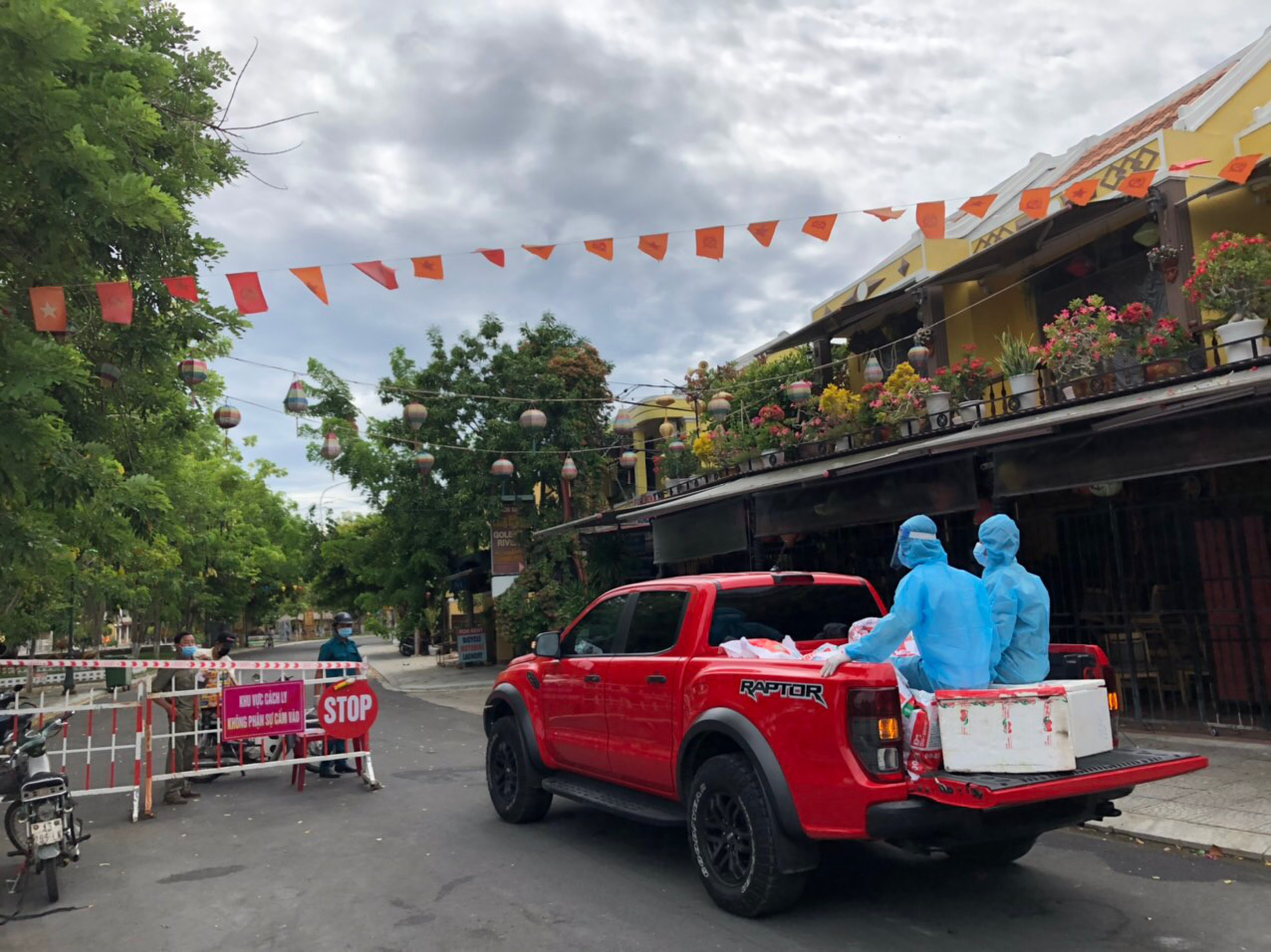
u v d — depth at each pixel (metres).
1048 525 10.55
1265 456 7.03
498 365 23.20
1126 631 9.16
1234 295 8.35
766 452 13.78
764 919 4.67
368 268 7.15
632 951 4.34
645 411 23.56
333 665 9.02
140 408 9.55
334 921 5.03
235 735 8.62
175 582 29.09
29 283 6.61
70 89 5.56
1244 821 5.82
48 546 6.72
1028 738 3.96
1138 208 10.20
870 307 14.01
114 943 4.88
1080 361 9.34
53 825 5.71
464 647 27.95
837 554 12.33
